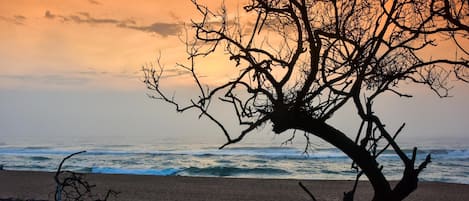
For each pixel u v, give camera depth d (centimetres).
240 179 2089
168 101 255
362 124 228
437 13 238
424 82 256
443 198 1580
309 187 1805
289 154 4631
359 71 239
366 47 242
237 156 4625
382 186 220
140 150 6222
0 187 1683
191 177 2167
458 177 2809
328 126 228
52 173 2172
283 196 1597
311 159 4088
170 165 3806
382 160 3531
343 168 3319
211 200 1509
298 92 225
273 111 231
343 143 226
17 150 6319
